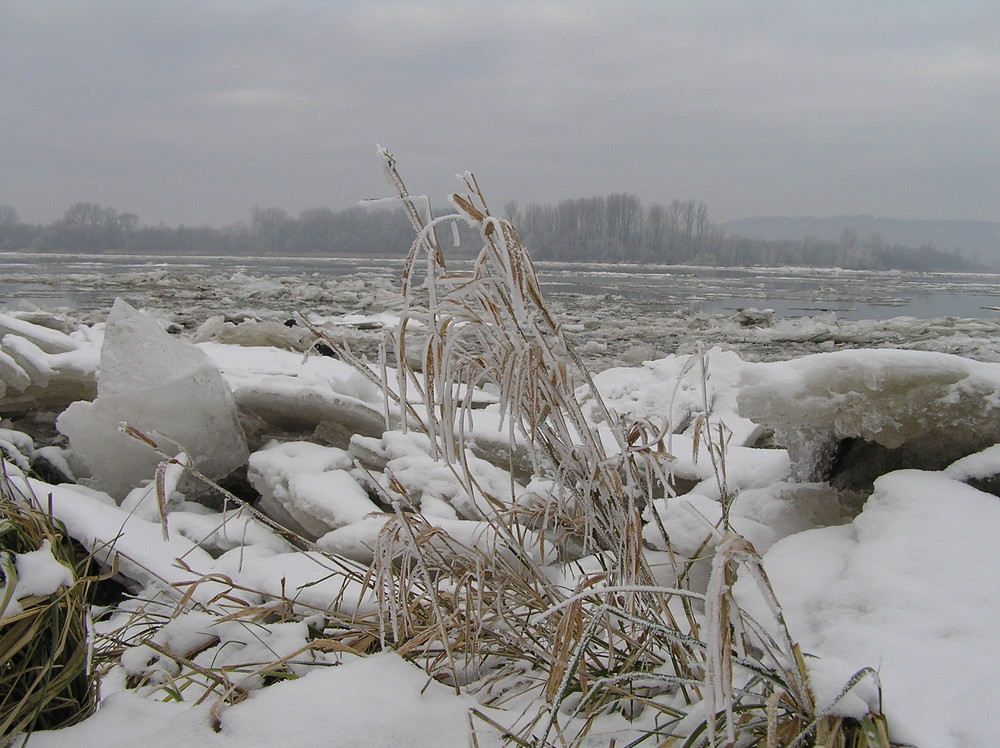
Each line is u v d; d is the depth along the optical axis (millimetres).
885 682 1461
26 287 29156
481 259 1730
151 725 1769
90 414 3740
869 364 2449
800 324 16953
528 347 1697
